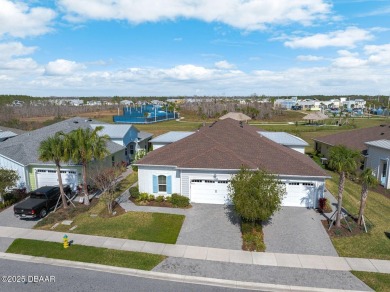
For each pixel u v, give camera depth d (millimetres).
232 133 26078
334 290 11961
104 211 20078
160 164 21625
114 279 12648
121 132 33844
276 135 33250
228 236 16578
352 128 68875
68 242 15805
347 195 23688
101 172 22141
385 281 12516
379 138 31688
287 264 13812
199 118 98938
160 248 15211
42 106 125188
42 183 24906
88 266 13633
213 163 20828
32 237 16453
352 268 13508
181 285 12258
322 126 72562
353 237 16453
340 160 16891
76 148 20094
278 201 16562
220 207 20641
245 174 17453
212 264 13781
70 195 22906
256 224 17203
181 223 18141
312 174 20078
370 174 17172
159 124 79938
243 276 12859
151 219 18656
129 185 26094
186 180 21250
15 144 26906
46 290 11914
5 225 18141
